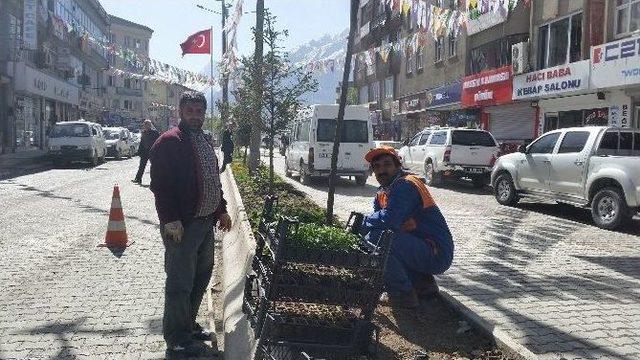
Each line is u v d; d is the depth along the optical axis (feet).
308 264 11.80
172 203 13.16
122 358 13.50
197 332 14.75
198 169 13.48
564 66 61.16
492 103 77.25
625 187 32.63
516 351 12.91
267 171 64.34
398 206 15.66
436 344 13.78
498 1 36.52
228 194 42.57
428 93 102.73
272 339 12.15
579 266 23.71
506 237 30.73
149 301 17.90
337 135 23.00
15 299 17.85
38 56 109.29
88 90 160.56
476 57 87.30
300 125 66.74
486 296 18.80
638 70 50.34
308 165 61.00
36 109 115.75
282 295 11.87
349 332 12.53
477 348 13.62
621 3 57.16
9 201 40.57
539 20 69.62
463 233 31.78
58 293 18.58
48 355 13.57
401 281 15.58
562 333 15.30
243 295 15.64
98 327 15.53
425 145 65.21
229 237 27.20
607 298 18.84
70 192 47.34
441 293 17.04
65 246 25.82
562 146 38.96
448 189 59.77
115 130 103.30
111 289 19.17
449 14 39.06
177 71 78.18
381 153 16.49
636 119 55.21
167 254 13.65
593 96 60.49
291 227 12.21
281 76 43.11
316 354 12.23
